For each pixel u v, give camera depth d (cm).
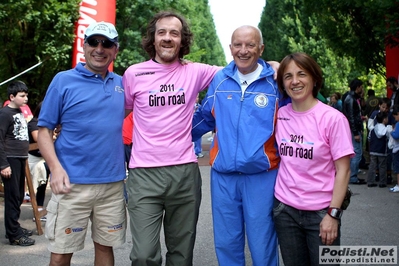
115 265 501
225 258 391
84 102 362
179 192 377
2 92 1059
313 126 333
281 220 349
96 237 389
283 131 349
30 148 688
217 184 389
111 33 365
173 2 1630
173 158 374
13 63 1040
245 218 380
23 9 880
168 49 378
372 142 923
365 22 1266
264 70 379
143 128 378
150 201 374
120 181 385
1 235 625
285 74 341
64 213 368
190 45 406
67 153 366
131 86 384
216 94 391
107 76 379
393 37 971
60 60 995
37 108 713
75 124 363
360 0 1002
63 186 353
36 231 645
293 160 340
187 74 388
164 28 377
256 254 374
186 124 383
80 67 370
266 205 372
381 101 991
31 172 717
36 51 986
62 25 934
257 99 376
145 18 1516
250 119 374
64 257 378
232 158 372
